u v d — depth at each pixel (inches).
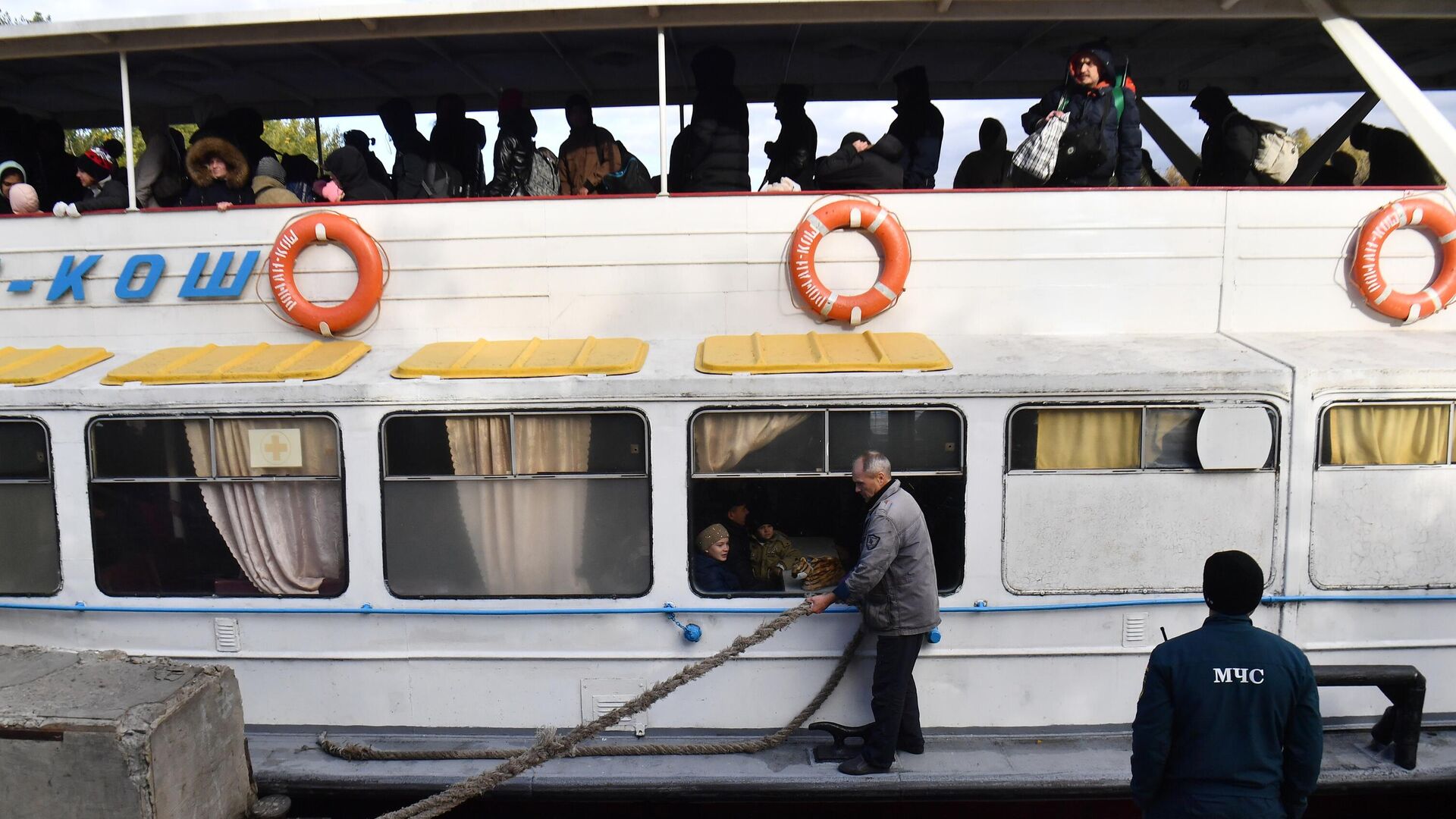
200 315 203.3
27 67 256.7
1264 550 178.1
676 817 177.0
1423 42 255.8
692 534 178.4
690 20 195.5
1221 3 197.0
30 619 189.2
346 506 180.4
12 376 184.9
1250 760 115.5
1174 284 197.9
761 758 176.1
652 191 247.4
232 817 149.7
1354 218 196.9
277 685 185.9
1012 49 264.1
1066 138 204.4
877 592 165.9
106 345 205.3
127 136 202.8
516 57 258.5
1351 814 177.2
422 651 183.0
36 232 204.2
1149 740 118.5
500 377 176.6
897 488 166.7
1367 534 178.2
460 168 246.7
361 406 177.9
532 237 198.2
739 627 179.8
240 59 256.7
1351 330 199.9
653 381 174.6
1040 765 171.0
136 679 145.6
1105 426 175.6
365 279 196.1
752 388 173.8
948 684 181.3
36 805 133.1
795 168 239.5
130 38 199.9
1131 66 283.0
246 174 219.0
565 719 183.6
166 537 185.0
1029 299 198.1
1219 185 239.0
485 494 179.8
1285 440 175.5
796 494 179.0
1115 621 179.8
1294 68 287.0
